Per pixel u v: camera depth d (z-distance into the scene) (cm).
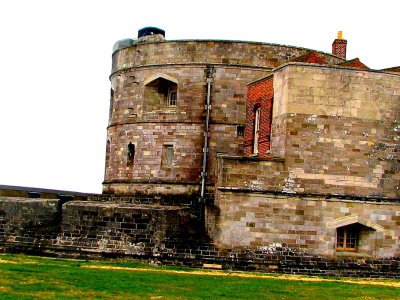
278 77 3300
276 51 4109
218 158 3234
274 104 3325
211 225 3181
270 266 3106
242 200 3139
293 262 3127
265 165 3158
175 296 2056
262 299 2106
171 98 4259
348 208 3194
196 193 4028
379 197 3225
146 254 3147
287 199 3161
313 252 3155
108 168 4497
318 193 3170
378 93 3253
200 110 4075
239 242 3128
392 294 2406
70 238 3281
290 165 3170
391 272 3203
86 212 3275
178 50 4131
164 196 4066
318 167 3181
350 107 3219
